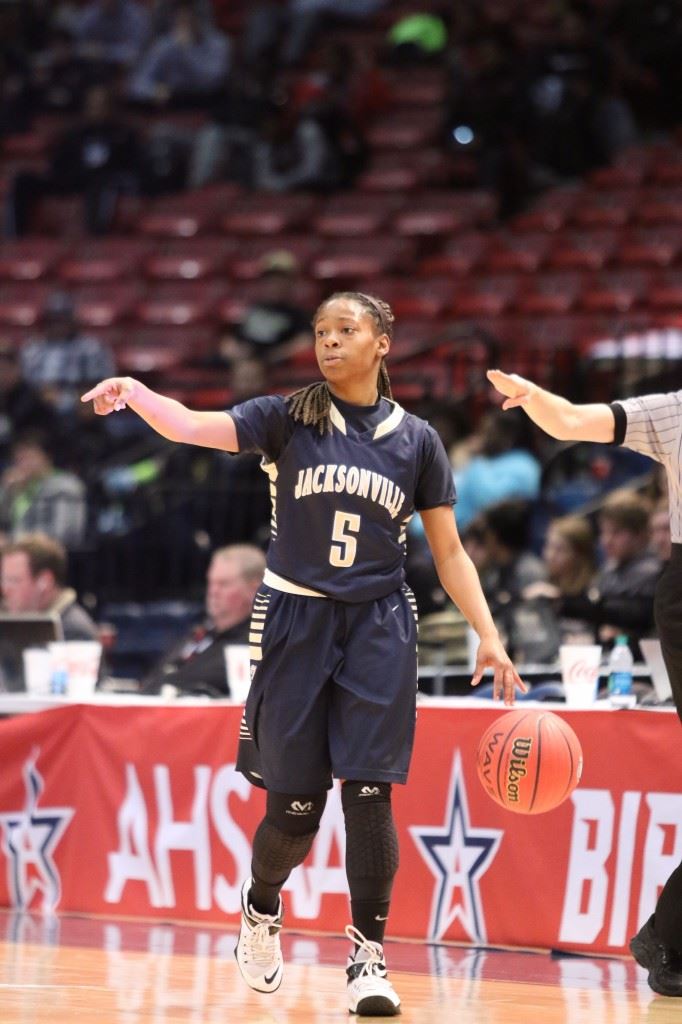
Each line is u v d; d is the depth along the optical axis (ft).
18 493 89.66
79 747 50.01
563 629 56.08
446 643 58.85
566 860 42.65
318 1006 34.68
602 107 130.31
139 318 124.06
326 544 33.76
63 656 52.21
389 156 138.10
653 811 41.75
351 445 34.09
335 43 142.41
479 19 135.13
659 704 44.93
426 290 116.78
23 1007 33.65
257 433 33.86
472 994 36.29
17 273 131.95
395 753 33.55
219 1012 33.76
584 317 107.65
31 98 153.89
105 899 48.98
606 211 123.44
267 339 105.91
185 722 48.29
